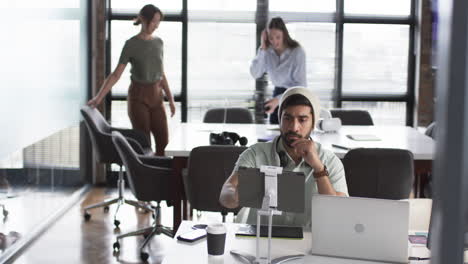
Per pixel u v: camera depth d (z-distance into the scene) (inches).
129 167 194.4
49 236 215.6
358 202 97.0
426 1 289.1
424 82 293.3
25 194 203.3
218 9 293.6
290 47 251.9
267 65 258.4
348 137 213.5
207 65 296.0
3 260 181.8
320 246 99.8
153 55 258.1
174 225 193.3
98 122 241.4
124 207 257.6
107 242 211.8
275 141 120.0
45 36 214.8
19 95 187.3
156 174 192.4
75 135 267.0
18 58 186.4
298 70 251.9
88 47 281.4
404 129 235.8
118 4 292.0
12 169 190.1
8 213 187.8
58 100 231.8
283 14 295.0
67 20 243.6
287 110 115.2
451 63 34.4
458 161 34.7
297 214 117.5
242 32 295.4
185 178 179.5
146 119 263.0
